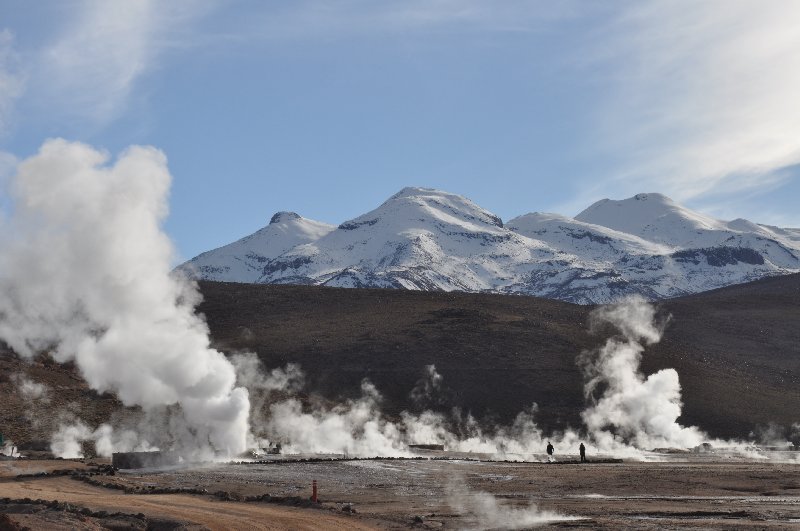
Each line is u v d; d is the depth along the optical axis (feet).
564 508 134.00
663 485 167.32
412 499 148.66
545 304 586.04
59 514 109.50
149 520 113.60
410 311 522.47
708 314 619.67
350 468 205.46
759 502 139.33
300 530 108.88
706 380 438.40
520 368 420.77
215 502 135.64
